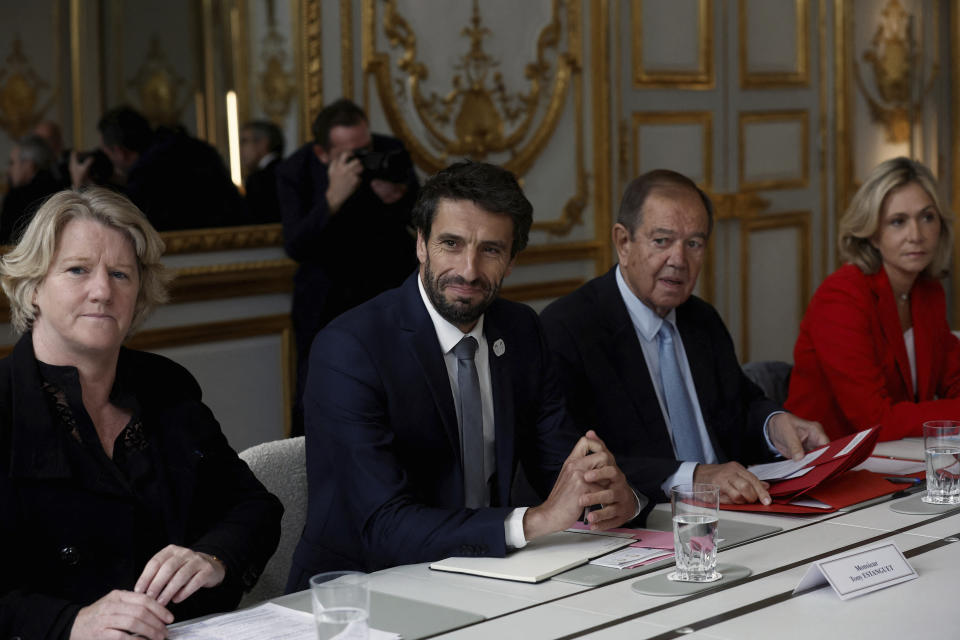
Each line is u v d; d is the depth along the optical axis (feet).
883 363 10.11
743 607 5.27
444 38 16.61
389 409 6.88
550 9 17.83
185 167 14.11
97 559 5.96
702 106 19.92
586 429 8.61
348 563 6.81
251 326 14.84
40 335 6.09
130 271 6.12
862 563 5.55
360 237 13.98
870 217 10.14
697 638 4.87
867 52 22.54
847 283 10.12
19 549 5.77
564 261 18.33
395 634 5.01
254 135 14.66
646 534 6.64
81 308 5.94
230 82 14.46
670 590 5.53
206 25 14.24
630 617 5.16
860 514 6.95
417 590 5.69
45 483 5.84
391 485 6.58
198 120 14.24
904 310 10.56
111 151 13.64
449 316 6.95
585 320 8.73
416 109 16.34
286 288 15.16
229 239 14.37
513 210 6.85
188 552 5.87
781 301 21.44
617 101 18.69
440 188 6.85
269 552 6.59
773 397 10.78
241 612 5.56
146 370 6.56
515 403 7.43
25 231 6.04
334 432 6.81
